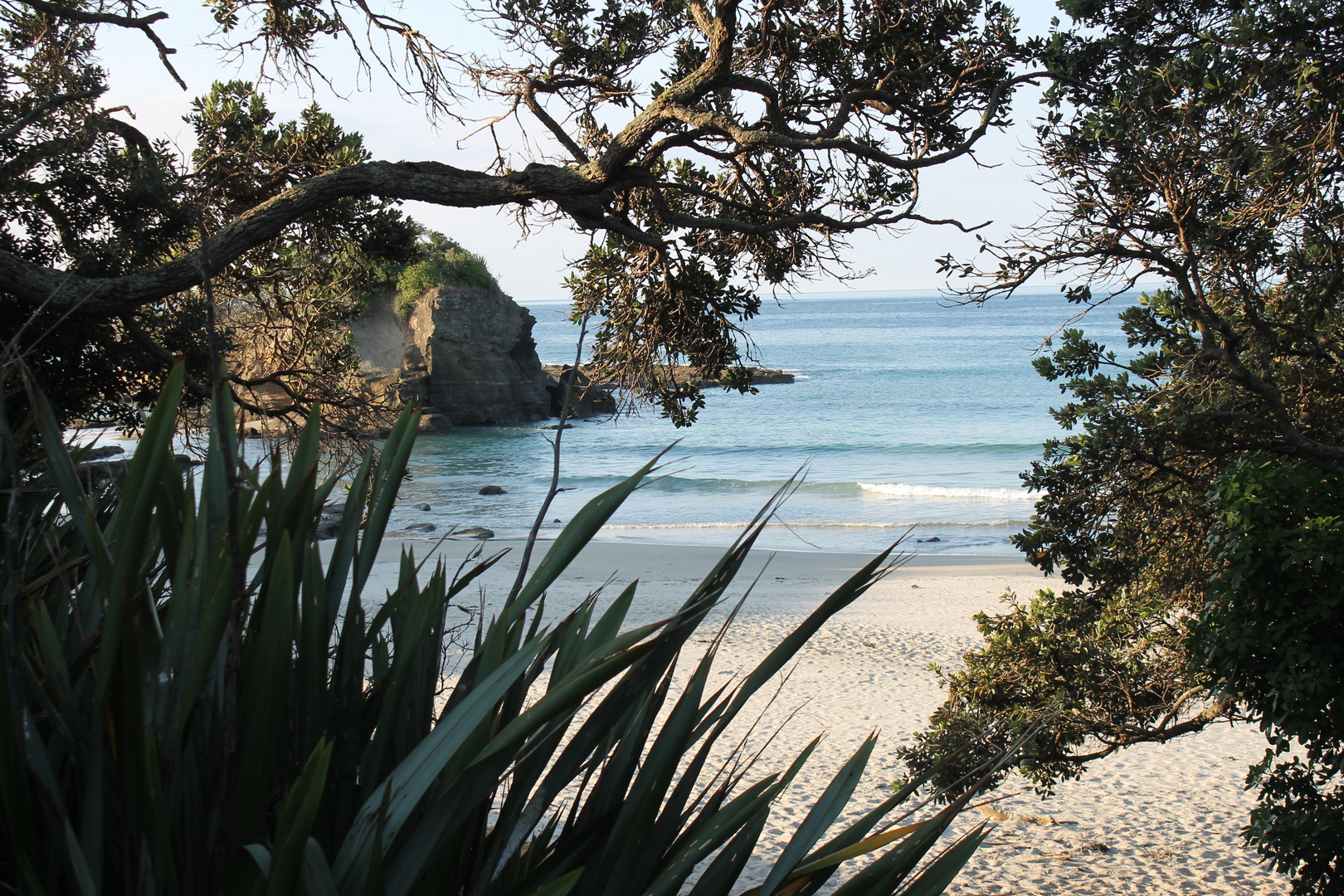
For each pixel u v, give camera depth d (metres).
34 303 5.65
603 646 1.59
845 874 8.37
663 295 8.23
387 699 1.83
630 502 36.25
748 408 62.84
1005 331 131.62
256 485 1.90
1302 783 5.20
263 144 7.83
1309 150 4.81
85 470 2.71
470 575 2.16
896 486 36.78
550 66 7.84
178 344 7.58
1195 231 5.20
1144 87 5.20
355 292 9.00
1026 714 6.83
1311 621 4.57
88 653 1.82
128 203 7.50
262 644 1.54
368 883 1.43
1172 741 12.05
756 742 11.63
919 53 6.87
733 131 6.30
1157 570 7.03
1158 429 5.73
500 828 1.82
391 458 2.13
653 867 1.83
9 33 7.51
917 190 6.79
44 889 1.45
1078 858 8.62
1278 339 5.50
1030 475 6.40
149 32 6.68
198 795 1.65
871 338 127.12
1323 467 5.02
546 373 59.41
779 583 22.48
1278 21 4.75
